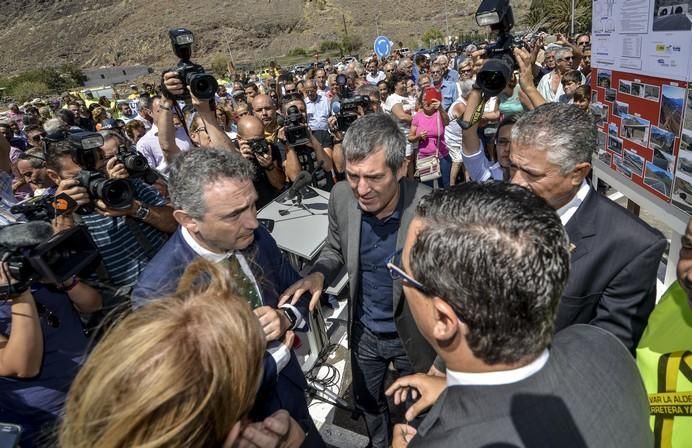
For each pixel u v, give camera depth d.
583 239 1.55
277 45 76.00
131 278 2.26
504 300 0.76
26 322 1.50
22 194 4.42
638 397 0.92
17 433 1.28
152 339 0.77
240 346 0.81
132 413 0.70
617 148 2.82
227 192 1.50
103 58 80.75
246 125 3.33
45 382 1.65
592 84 3.12
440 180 5.56
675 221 2.25
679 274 1.24
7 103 39.50
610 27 2.76
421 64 10.53
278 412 1.02
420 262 0.85
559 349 0.93
